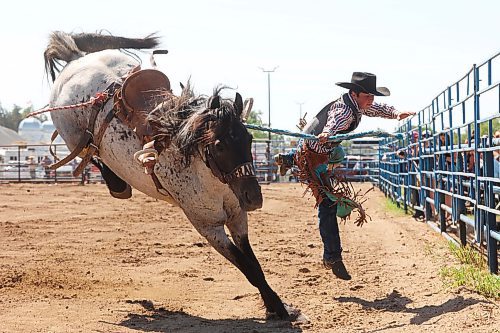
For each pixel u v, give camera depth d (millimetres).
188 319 8312
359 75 9312
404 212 21656
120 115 9000
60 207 23609
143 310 8727
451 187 13797
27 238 15328
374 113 9609
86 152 9859
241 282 10633
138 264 12086
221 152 7777
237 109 7953
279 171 10195
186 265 12023
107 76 9969
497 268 10117
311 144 9570
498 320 7492
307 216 21266
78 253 13203
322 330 7711
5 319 8055
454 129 13297
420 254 12672
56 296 9352
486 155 10383
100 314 8438
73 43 11352
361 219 9656
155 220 19484
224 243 8500
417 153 19406
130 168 9039
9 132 87375
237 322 8180
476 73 10977
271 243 14836
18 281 10195
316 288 10070
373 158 42781
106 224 18375
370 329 7633
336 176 9695
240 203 7773
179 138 8109
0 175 47156
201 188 8383
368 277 10805
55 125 10617
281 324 7996
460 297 8641
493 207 10195
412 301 8906
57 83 10727
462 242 12945
